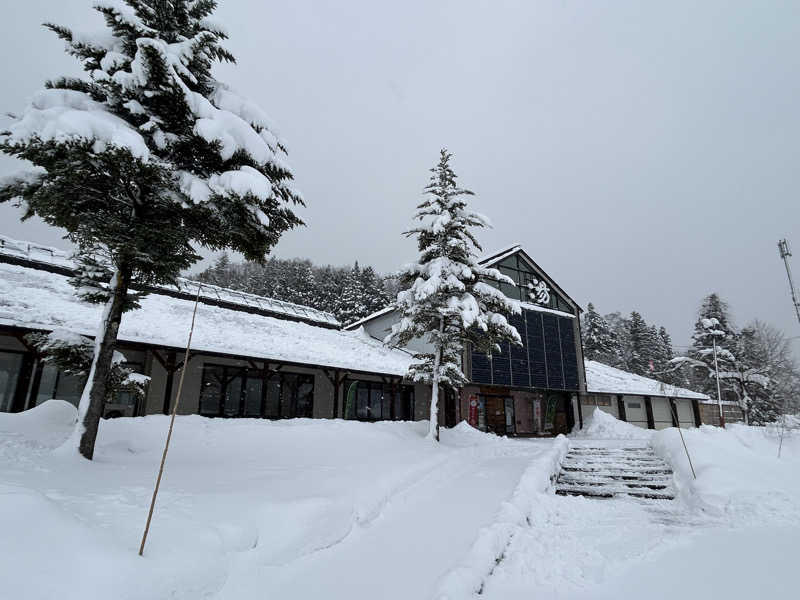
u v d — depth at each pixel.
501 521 6.39
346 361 19.31
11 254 16.64
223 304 22.03
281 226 9.07
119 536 4.00
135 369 15.53
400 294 16.62
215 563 4.20
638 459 12.38
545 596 4.53
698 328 46.19
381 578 4.59
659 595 4.55
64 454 6.89
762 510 7.67
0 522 3.34
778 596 4.50
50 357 7.95
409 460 10.45
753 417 39.28
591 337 62.22
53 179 7.27
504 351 27.20
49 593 2.99
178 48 7.93
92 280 8.16
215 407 16.92
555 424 30.66
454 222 16.28
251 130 8.13
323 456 10.13
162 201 7.82
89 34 7.85
